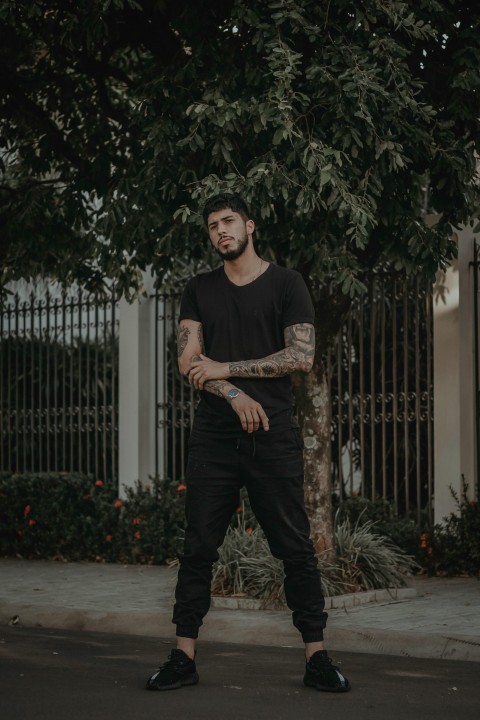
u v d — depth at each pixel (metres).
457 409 10.24
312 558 5.14
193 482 5.16
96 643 6.82
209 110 7.31
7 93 9.67
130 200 8.08
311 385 8.42
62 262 10.10
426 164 8.19
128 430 12.29
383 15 7.59
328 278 10.16
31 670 5.62
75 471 13.11
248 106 7.34
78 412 12.64
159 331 12.32
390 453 11.27
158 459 12.25
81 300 12.55
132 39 9.10
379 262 11.06
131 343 12.29
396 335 10.66
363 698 4.92
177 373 12.38
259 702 4.78
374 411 10.60
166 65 8.34
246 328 5.19
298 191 7.46
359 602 7.96
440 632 6.57
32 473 12.48
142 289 12.04
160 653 6.37
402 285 10.77
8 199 10.33
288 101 7.12
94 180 9.27
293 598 5.15
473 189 8.22
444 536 9.92
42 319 13.88
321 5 7.43
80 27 8.10
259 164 7.25
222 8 7.89
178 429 12.40
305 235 7.95
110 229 8.37
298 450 5.14
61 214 10.29
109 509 11.71
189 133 7.80
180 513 11.09
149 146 7.94
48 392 12.88
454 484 10.24
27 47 9.77
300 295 5.20
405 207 8.26
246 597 8.01
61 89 9.88
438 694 5.06
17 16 8.18
